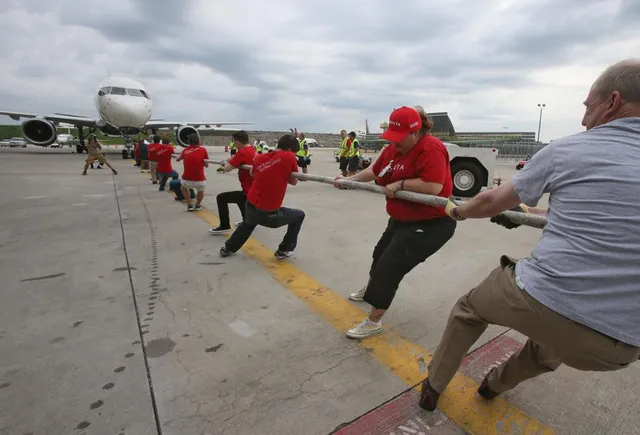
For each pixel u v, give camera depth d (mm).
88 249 4203
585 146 1193
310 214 6223
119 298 2982
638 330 1128
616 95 1195
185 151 6074
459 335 1658
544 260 1259
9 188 8484
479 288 1571
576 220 1180
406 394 1932
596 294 1142
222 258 3967
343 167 10992
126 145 19453
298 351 2297
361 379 2043
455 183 8625
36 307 2803
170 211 6293
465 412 1817
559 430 1710
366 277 3498
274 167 3539
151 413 1761
